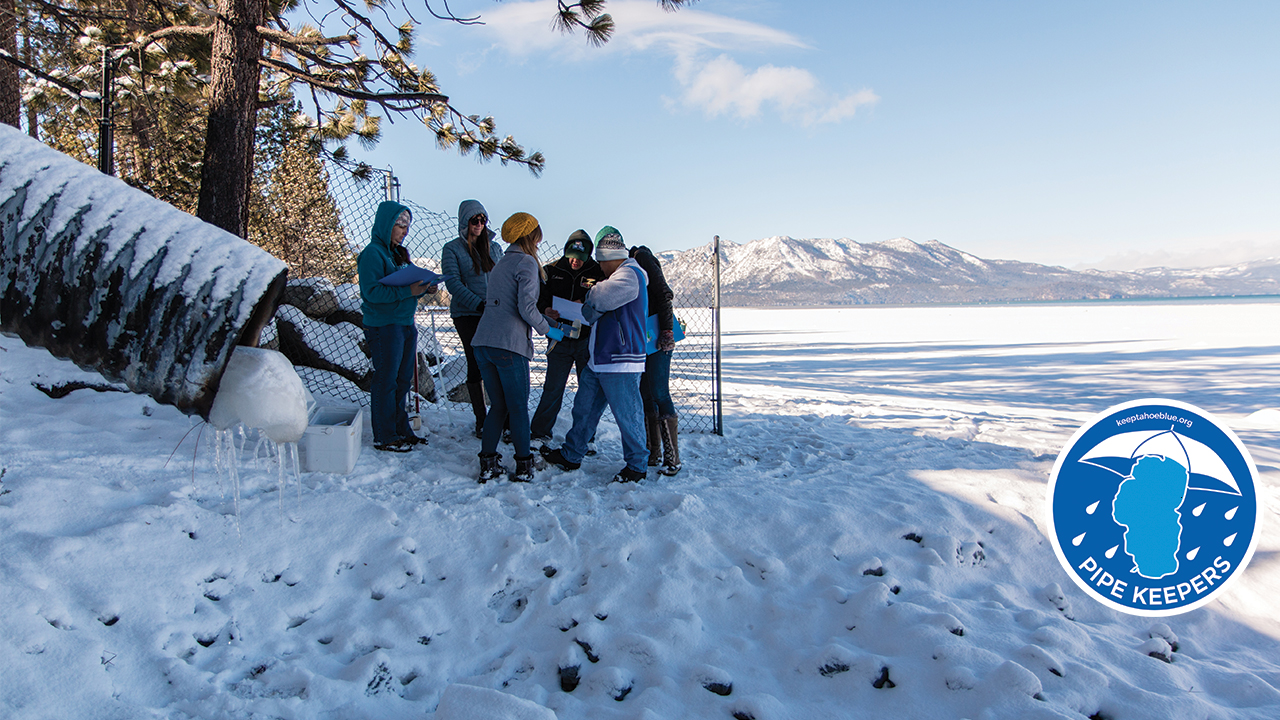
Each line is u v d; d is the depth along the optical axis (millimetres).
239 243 1315
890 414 8039
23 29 7668
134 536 2738
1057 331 31672
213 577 2738
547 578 3004
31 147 1278
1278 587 3312
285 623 2615
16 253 1238
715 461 5094
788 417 7414
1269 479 4684
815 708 2301
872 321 54531
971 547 3471
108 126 6570
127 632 2363
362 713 2178
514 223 4070
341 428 3807
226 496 3271
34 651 2143
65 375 4215
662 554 3197
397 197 5621
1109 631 2938
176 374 1276
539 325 4012
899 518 3721
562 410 6625
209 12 6215
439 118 7789
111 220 1263
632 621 2725
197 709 2107
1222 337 24672
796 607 2879
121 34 7910
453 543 3184
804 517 3643
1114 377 13320
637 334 4211
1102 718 2295
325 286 6441
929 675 2406
